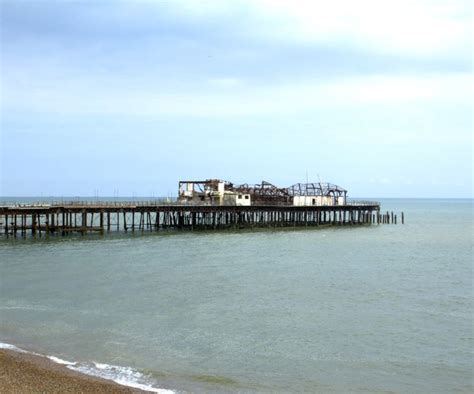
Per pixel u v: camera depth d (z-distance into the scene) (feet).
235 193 334.24
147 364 85.76
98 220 474.49
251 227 339.77
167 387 76.43
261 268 183.32
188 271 171.94
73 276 156.76
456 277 173.17
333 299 135.54
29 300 126.11
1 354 87.56
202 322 110.83
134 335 100.78
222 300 131.34
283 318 115.44
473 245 279.49
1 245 223.30
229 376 81.97
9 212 239.50
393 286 155.12
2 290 136.26
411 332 106.42
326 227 373.20
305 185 377.30
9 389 72.18
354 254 231.50
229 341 98.68
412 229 393.70
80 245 227.81
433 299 137.18
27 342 95.04
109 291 137.80
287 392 77.00
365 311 123.24
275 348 95.40
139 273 165.07
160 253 212.23
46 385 74.28
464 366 88.07
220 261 196.54
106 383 76.38
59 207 250.98
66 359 86.74
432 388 79.30
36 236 254.47
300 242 271.90
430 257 227.20
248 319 114.01
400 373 84.89
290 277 167.12
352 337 102.68
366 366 87.61
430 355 93.04
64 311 116.67
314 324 111.34
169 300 129.59
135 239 256.52
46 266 172.65
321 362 88.99
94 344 94.84
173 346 95.04
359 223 410.72
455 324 112.57
